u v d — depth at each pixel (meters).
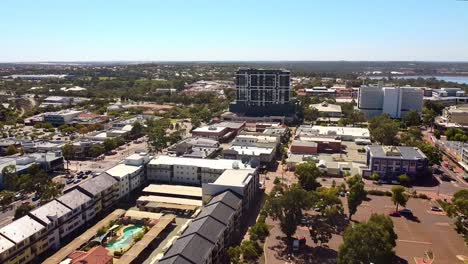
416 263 138.00
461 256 142.88
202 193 179.50
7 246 128.12
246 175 191.25
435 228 166.38
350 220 172.00
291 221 148.00
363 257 111.62
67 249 142.75
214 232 135.75
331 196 170.50
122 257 136.50
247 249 133.88
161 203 186.75
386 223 137.25
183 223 170.75
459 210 166.00
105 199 183.62
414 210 186.12
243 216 175.12
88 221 171.12
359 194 170.38
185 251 119.12
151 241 148.38
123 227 167.88
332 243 151.62
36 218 145.75
